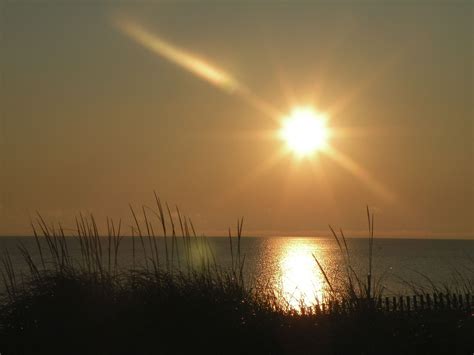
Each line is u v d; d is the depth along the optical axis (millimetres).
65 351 17828
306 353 16891
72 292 19734
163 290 19266
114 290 20062
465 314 18969
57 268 21047
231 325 18047
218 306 18703
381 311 18766
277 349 17281
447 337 17125
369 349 16797
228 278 20312
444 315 18703
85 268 21109
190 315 18406
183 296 18969
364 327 17641
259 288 20625
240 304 19047
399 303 20484
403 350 16625
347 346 17031
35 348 18094
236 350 17422
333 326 17828
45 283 20234
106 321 18844
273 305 19828
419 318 18578
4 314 19688
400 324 18016
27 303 19703
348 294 19578
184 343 17734
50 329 18734
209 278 19984
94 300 19500
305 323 18266
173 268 20688
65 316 19250
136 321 18547
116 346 17844
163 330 18156
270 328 17906
